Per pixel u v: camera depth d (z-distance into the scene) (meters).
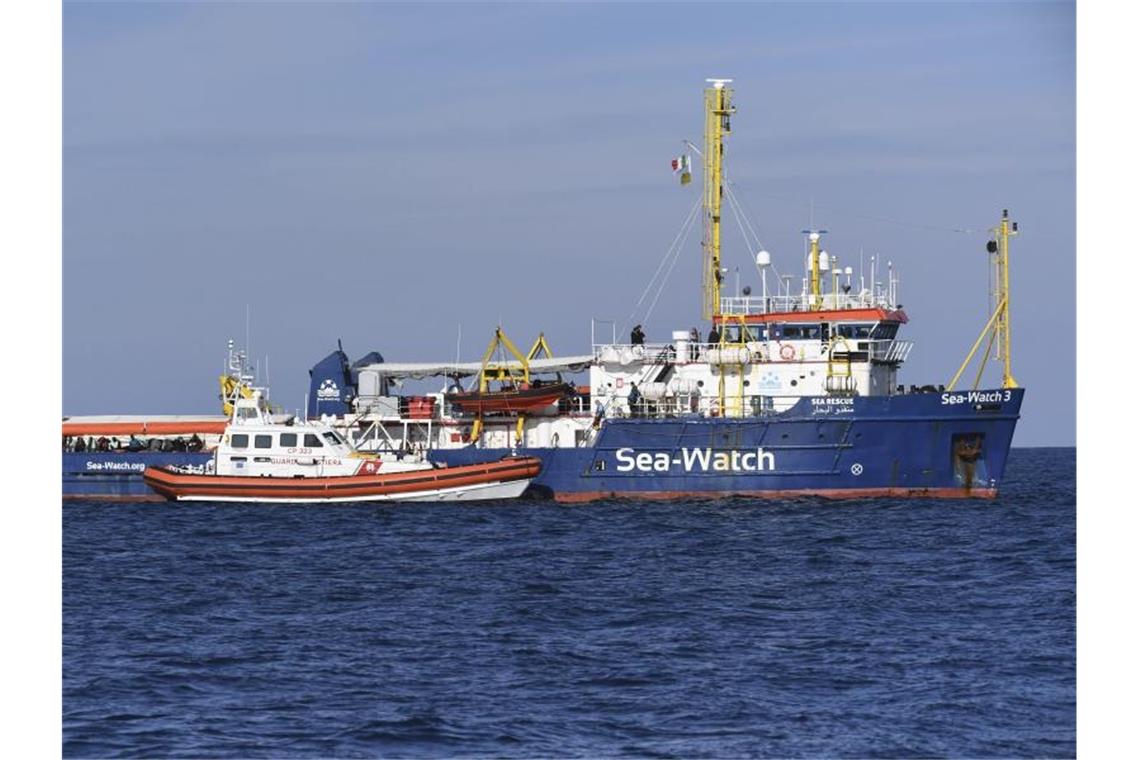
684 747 81.81
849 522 162.88
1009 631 108.12
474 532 161.50
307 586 130.50
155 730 85.25
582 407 192.25
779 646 103.94
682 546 149.62
